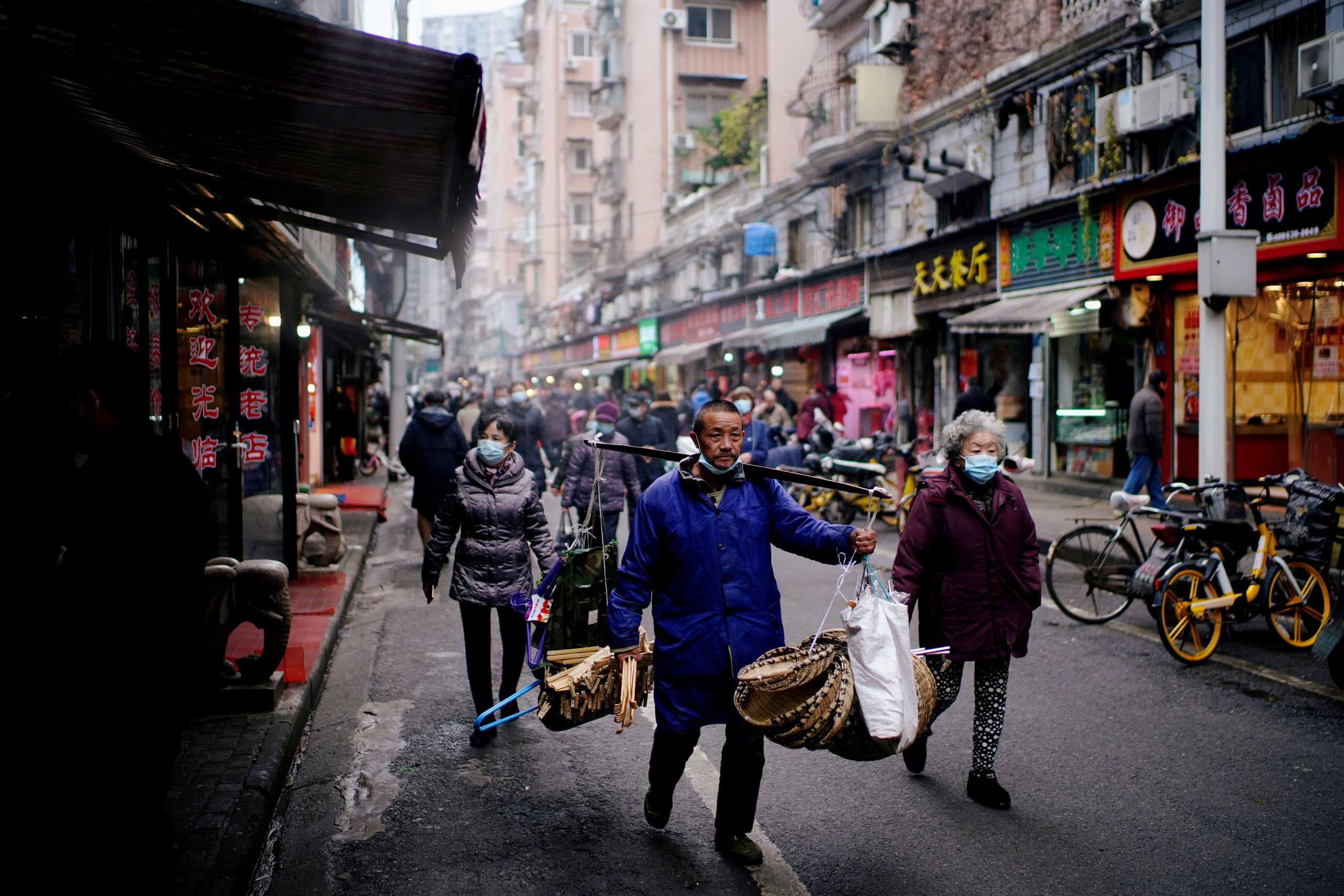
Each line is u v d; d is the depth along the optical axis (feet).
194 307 24.43
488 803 15.17
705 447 12.60
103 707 9.34
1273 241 38.73
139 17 9.88
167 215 19.88
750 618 12.34
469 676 18.25
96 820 9.48
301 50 10.36
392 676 21.98
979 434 14.53
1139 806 14.67
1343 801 14.75
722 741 17.87
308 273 32.68
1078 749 16.99
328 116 11.71
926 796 15.19
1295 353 39.22
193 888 11.53
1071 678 21.01
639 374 135.13
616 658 12.60
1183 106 41.93
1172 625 22.11
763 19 124.57
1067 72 49.37
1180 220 43.11
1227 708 18.98
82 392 9.82
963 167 57.62
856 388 78.07
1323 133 36.27
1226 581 22.16
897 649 11.23
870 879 12.60
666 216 118.83
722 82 124.06
